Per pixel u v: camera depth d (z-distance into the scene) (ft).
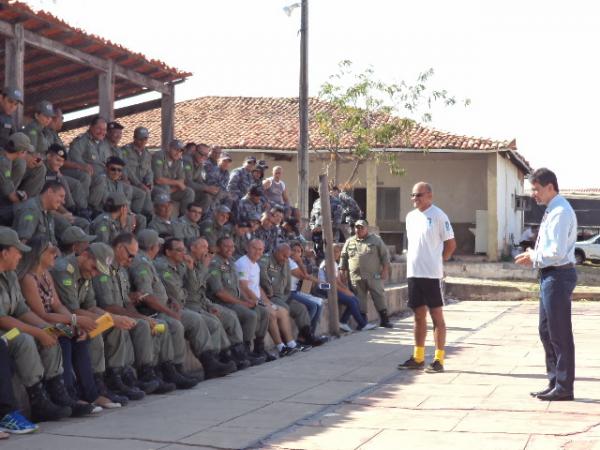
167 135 48.52
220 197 46.91
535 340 44.42
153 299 30.12
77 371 25.31
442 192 100.89
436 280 32.65
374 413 24.58
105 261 26.91
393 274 75.00
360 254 52.21
